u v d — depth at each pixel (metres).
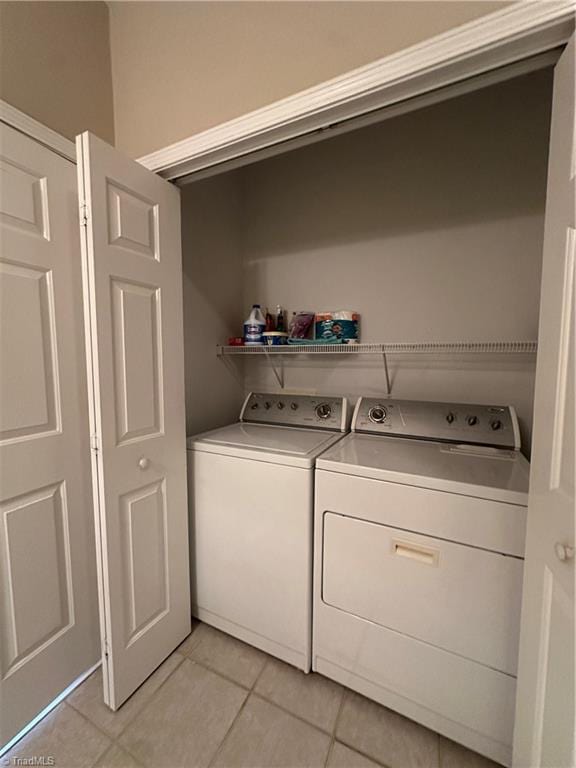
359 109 0.99
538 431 0.86
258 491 1.45
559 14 0.71
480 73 0.86
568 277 0.73
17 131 1.10
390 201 1.88
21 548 1.16
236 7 1.12
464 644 1.13
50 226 1.20
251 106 1.12
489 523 1.07
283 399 2.01
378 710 1.30
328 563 1.34
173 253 1.42
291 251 2.17
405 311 1.88
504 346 1.59
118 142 1.45
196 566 1.67
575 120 0.71
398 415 1.71
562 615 0.73
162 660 1.47
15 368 1.12
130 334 1.24
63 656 1.31
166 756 1.15
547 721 0.80
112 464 1.19
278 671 1.45
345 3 0.94
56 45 1.23
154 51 1.31
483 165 1.66
